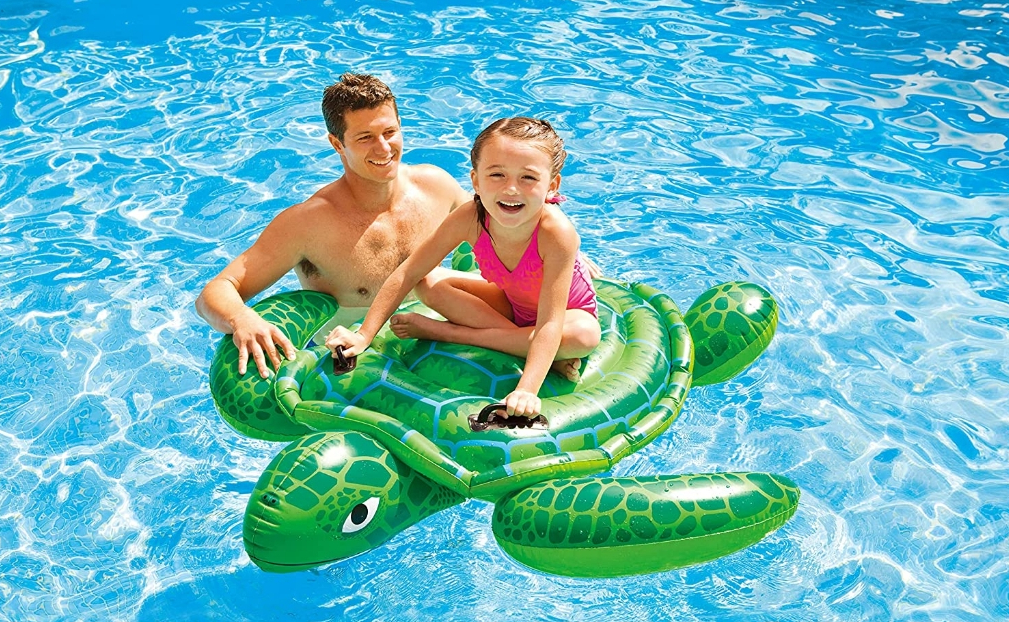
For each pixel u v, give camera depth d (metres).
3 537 3.97
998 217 5.89
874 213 5.92
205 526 4.03
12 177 6.16
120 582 3.79
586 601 3.74
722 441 4.43
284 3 8.33
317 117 6.77
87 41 7.70
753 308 4.49
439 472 3.57
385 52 7.58
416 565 3.88
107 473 4.26
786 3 8.42
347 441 3.60
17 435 4.44
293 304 4.33
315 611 3.71
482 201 3.83
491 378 3.93
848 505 4.12
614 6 8.36
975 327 5.07
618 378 4.02
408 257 4.28
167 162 6.32
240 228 5.73
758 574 3.83
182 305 5.19
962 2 8.41
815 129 6.71
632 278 5.34
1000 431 4.48
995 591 3.74
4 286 5.29
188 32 7.86
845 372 4.81
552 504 3.45
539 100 6.96
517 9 8.29
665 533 3.37
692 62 7.51
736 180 6.21
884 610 3.67
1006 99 7.02
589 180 6.17
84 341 4.96
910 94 7.11
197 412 4.58
